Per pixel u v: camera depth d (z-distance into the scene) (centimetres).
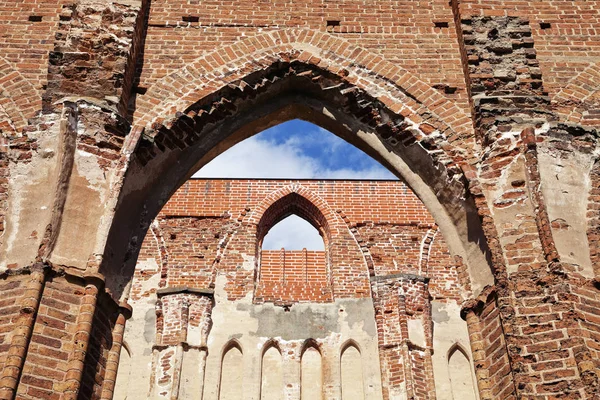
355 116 1016
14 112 938
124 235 877
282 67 1016
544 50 1035
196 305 1753
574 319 737
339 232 1941
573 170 862
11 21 1038
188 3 1081
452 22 1080
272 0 1095
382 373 1647
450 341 1753
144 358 1703
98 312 775
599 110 966
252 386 1672
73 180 834
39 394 682
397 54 1035
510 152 873
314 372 1717
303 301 1817
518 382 721
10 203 823
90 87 911
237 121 1020
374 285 1786
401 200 2008
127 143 889
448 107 970
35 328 716
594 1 1090
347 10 1087
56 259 778
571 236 809
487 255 852
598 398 681
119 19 980
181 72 997
